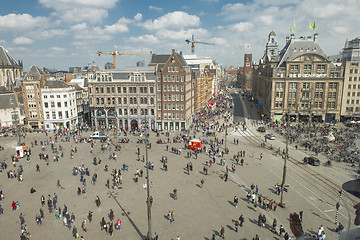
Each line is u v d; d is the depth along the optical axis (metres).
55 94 96.94
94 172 56.59
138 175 54.47
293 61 103.50
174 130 96.94
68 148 75.06
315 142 77.25
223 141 81.50
